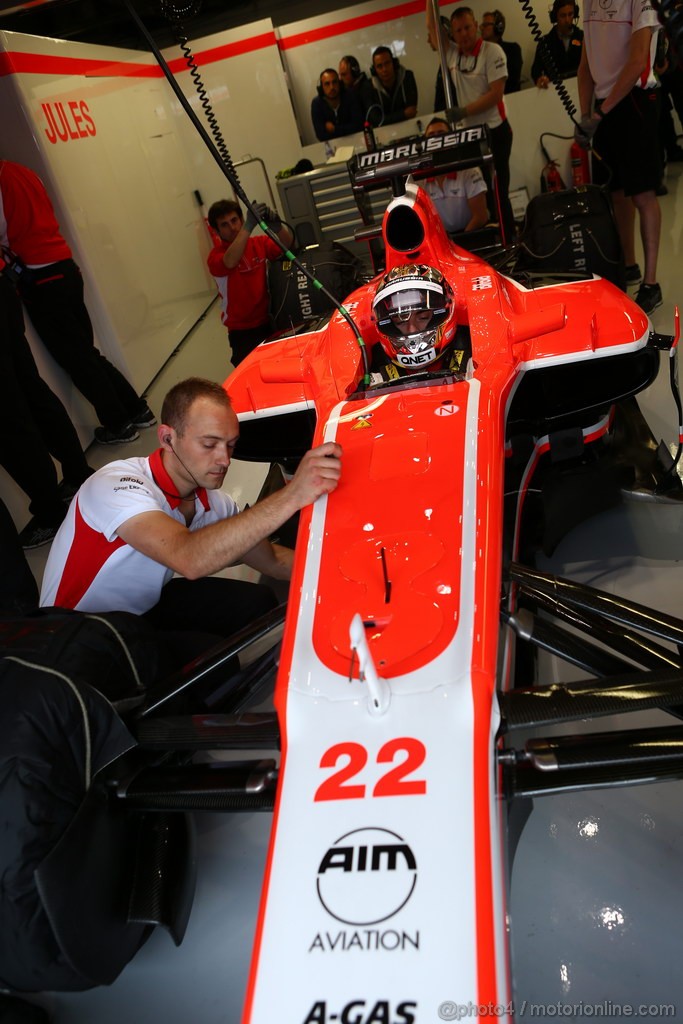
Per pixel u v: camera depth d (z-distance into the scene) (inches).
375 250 177.5
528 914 71.9
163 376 237.5
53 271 177.0
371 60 303.9
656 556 113.2
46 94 197.6
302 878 54.1
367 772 58.1
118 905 66.9
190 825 77.9
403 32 296.5
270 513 77.7
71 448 170.1
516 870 76.0
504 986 48.3
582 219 150.0
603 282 120.3
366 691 62.1
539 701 64.8
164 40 288.2
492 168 171.5
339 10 293.6
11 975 62.5
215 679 90.5
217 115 297.6
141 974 74.6
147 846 71.8
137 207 243.6
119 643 74.5
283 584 124.4
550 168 255.8
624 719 89.4
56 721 65.3
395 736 59.4
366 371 106.3
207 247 310.0
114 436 198.5
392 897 51.6
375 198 262.1
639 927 68.7
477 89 237.3
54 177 195.0
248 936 75.6
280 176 268.1
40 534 159.0
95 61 229.3
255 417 111.6
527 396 120.6
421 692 61.1
